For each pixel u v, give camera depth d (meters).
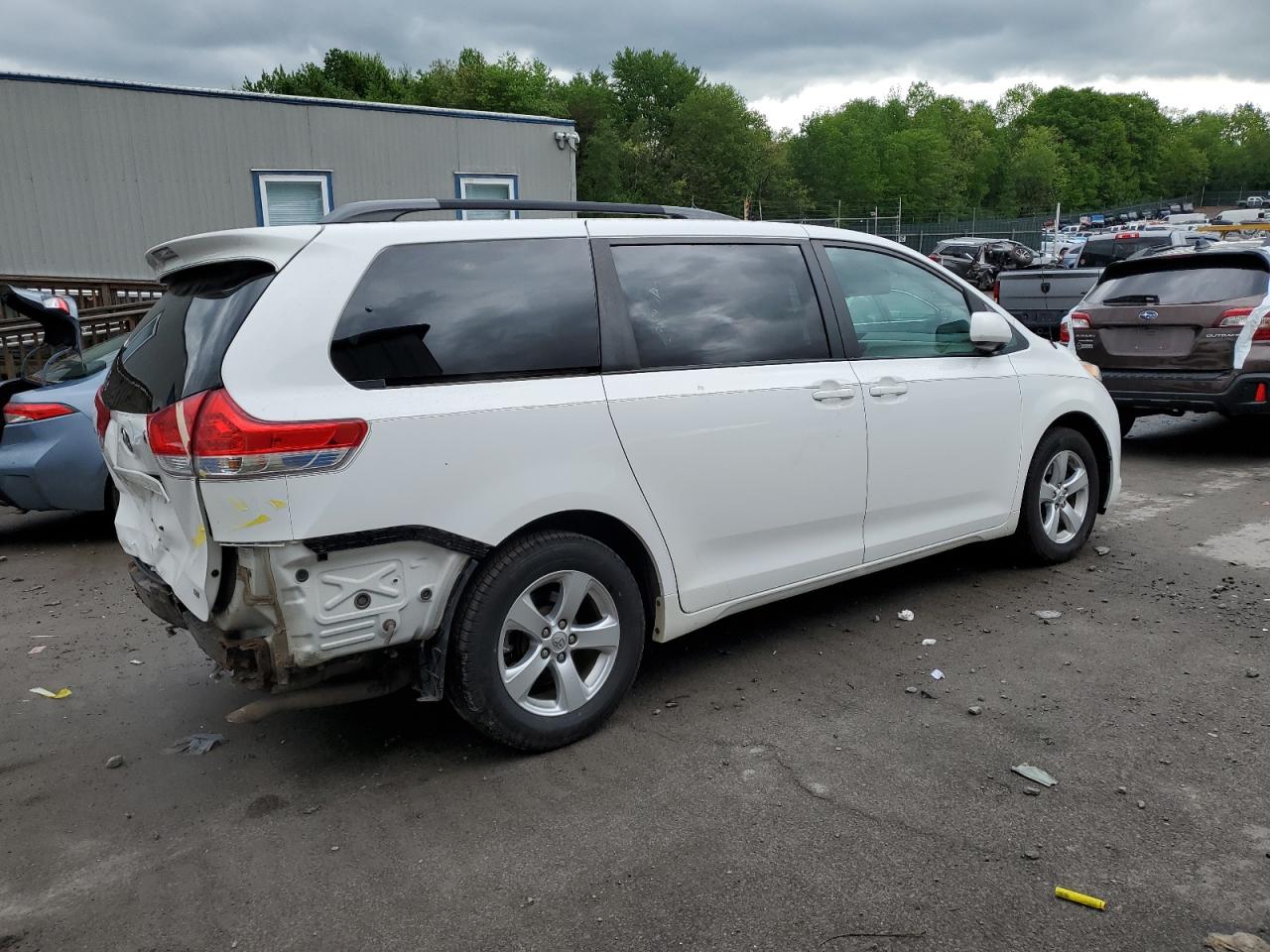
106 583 5.71
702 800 3.09
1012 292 13.04
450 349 3.18
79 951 2.48
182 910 2.63
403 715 3.82
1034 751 3.34
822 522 4.13
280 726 3.76
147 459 3.18
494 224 3.43
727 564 3.87
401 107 16.30
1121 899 2.54
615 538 3.66
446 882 2.71
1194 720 3.53
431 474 3.02
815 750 3.39
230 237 3.10
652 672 4.12
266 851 2.90
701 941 2.44
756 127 85.81
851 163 97.12
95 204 14.30
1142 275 8.51
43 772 3.43
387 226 3.20
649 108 92.69
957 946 2.39
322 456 2.83
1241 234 29.83
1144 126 132.00
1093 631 4.44
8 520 7.45
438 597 3.10
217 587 2.92
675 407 3.60
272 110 15.26
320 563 2.88
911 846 2.80
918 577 5.29
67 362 6.76
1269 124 143.62
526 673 3.35
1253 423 9.99
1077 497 5.47
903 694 3.83
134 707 3.97
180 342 3.17
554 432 3.29
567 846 2.87
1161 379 8.12
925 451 4.48
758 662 4.18
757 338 3.96
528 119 17.67
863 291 4.41
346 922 2.56
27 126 13.74
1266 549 5.63
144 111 14.40
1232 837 2.79
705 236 3.94
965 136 112.44
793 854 2.78
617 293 3.60
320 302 2.97
